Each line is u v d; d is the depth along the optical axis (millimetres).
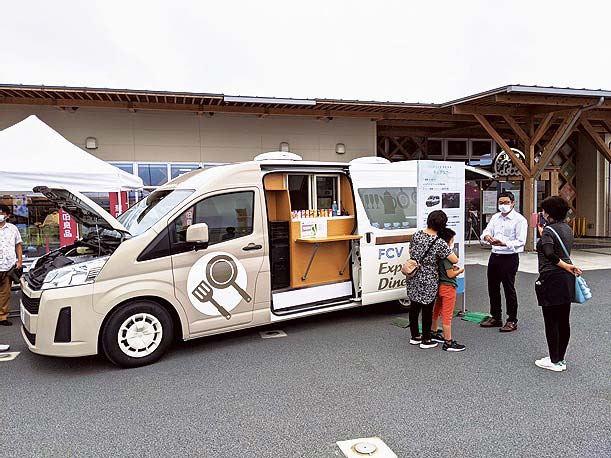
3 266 6445
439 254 5156
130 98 10328
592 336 5656
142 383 4426
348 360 4977
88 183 7316
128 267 4809
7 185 6805
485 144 17094
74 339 4609
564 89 10703
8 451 3246
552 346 4551
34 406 3947
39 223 10508
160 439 3373
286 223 6270
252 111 11508
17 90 9367
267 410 3805
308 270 6355
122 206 10891
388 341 5637
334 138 12758
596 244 15547
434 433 3395
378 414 3701
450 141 16719
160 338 4988
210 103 10945
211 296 5270
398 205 6871
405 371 4621
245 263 5512
